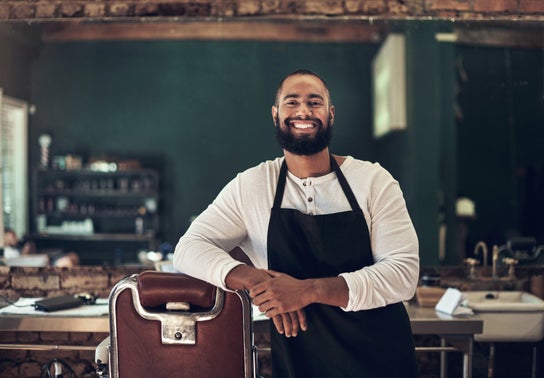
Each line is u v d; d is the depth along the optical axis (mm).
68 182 4383
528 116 3939
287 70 4113
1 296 3709
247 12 3758
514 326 3236
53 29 4074
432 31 3861
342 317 1866
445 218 3957
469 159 3967
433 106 3951
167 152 4430
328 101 1936
